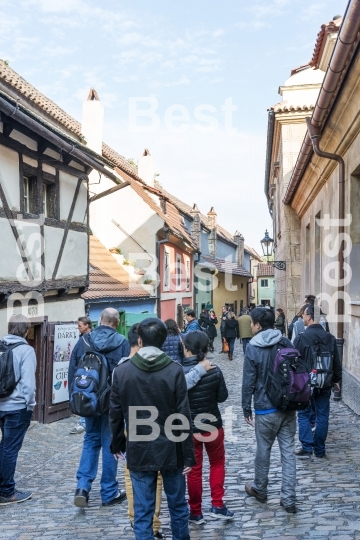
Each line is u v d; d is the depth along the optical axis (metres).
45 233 11.38
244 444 8.05
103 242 22.47
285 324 20.25
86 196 13.86
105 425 5.70
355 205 9.92
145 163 29.98
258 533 4.62
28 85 15.70
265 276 67.62
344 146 9.90
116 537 4.82
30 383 5.95
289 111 20.55
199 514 4.96
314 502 5.30
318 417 6.84
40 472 7.45
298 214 19.47
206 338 5.04
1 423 6.02
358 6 6.03
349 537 4.39
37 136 10.75
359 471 6.21
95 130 19.81
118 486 6.27
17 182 10.23
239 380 15.79
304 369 5.10
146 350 4.09
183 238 26.36
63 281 12.30
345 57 7.13
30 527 5.20
